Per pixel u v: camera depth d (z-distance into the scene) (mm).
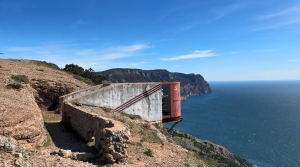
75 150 10617
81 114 13039
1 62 24359
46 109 21078
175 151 13516
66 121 16078
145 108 22016
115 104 19969
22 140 9188
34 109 11680
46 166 6125
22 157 5906
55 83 22000
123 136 8836
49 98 21547
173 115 24312
